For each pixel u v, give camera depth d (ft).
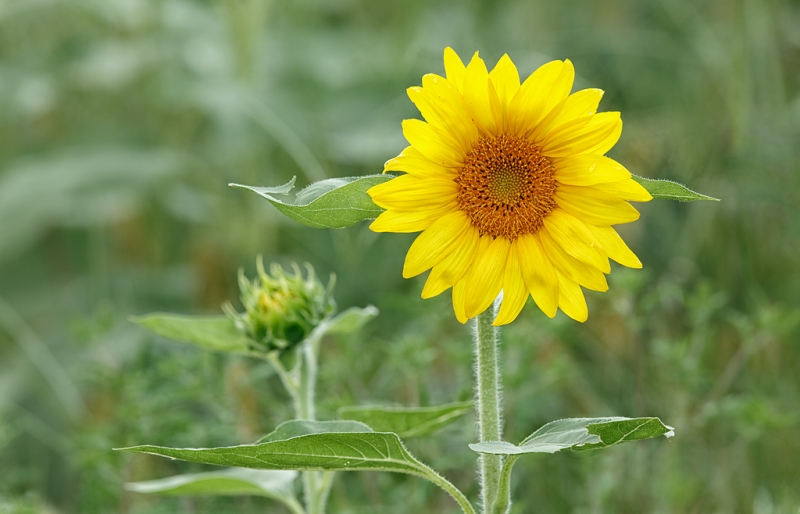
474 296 4.90
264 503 6.13
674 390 6.16
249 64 8.19
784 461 6.05
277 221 8.38
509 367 6.03
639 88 8.65
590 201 4.90
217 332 5.43
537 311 5.99
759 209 6.94
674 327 6.69
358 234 7.36
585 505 6.01
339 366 6.08
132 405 5.86
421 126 4.86
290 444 4.75
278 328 5.35
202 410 6.57
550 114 4.90
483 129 4.90
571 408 6.58
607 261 4.90
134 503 5.91
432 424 5.21
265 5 8.17
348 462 4.82
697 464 6.21
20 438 7.14
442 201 4.90
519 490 6.17
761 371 6.41
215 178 8.95
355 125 8.77
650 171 7.36
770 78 7.64
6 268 8.90
